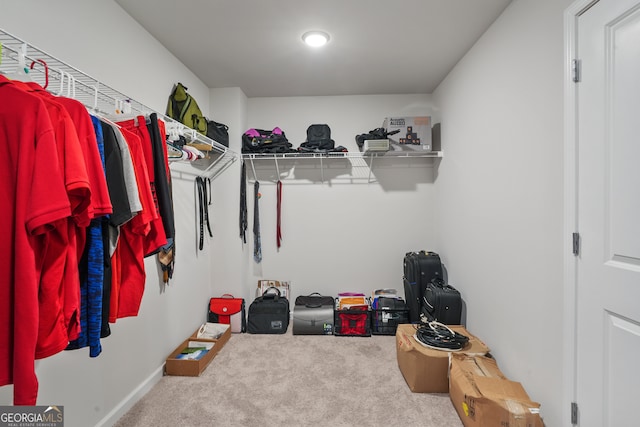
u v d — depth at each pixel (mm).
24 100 814
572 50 1321
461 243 2549
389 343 2705
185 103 2334
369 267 3350
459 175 2570
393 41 2219
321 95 3303
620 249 1132
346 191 3340
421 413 1758
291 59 2479
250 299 3311
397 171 3316
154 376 2078
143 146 1273
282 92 3205
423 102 3268
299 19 1931
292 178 3350
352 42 2227
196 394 1957
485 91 2107
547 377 1500
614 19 1132
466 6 1822
